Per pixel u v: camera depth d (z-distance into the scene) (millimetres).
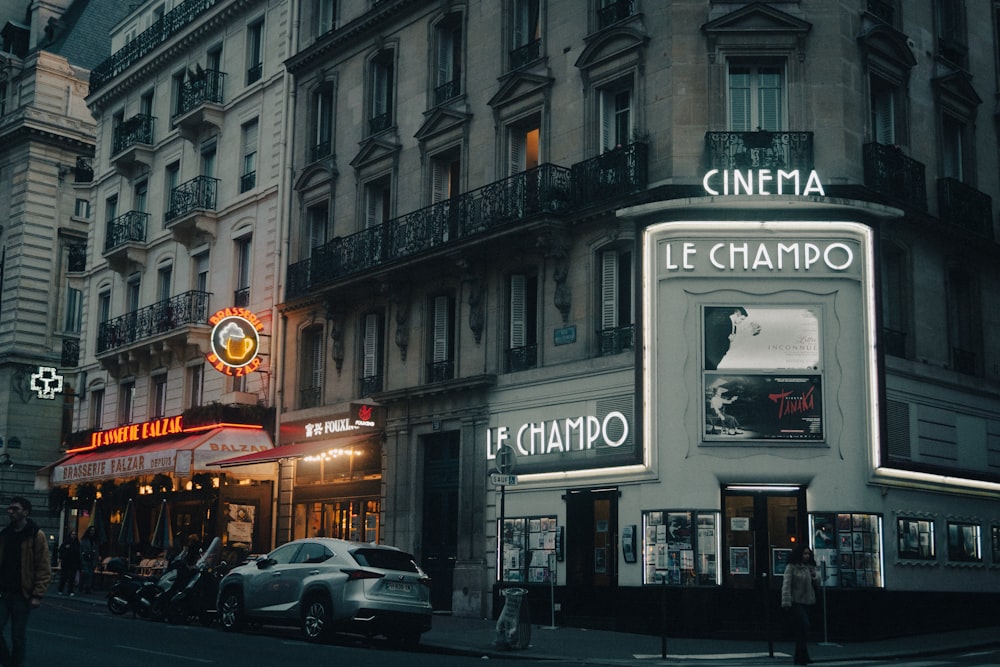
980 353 25391
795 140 21719
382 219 29938
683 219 21484
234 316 31391
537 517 23469
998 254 25922
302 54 32656
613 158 22781
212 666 13117
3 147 54156
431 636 19688
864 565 20469
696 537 20516
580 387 23000
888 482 21172
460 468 25516
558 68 24734
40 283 52188
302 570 18312
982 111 26766
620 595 21250
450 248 25547
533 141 25734
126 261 41219
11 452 50281
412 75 28938
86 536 33594
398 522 26891
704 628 20109
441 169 27969
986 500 24625
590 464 22312
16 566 10820
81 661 13219
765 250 21266
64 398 52375
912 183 23391
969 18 26891
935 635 21453
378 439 28125
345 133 31094
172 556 30172
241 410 31672
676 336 21281
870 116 22781
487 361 25359
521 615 17734
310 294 30594
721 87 22141
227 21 36906
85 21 56625
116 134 42188
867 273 21359
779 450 20719
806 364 20969
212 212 35750
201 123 36844
